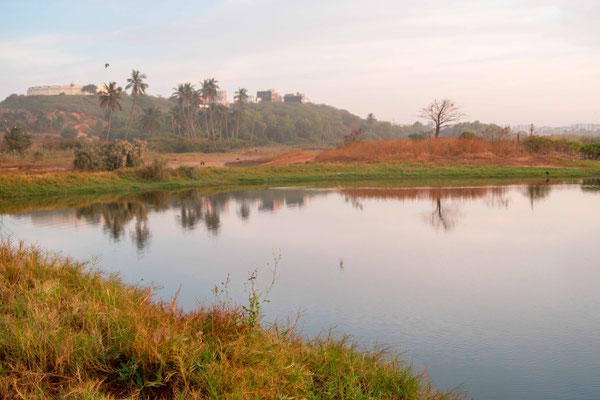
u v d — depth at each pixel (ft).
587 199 71.77
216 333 16.12
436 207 65.82
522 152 151.23
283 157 166.71
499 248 41.09
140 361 13.26
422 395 15.49
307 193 86.22
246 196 82.53
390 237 46.03
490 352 20.71
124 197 83.05
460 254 39.04
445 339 22.03
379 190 89.45
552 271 33.83
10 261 23.43
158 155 214.48
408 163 136.15
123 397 12.07
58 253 37.40
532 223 52.70
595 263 35.88
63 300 17.94
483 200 72.38
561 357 20.16
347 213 61.52
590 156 154.71
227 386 12.55
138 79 297.12
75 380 12.35
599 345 21.40
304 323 23.77
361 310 25.90
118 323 15.38
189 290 28.76
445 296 28.37
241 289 29.32
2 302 17.47
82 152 112.88
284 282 31.14
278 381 13.41
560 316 25.12
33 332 13.87
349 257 38.09
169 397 12.28
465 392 16.99
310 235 47.16
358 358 16.89
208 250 40.50
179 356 13.14
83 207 69.51
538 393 17.11
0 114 517.14
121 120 526.57
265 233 48.32
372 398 13.84
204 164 159.43
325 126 625.41
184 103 424.87
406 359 19.79
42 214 62.44
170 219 57.52
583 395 16.83
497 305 26.86
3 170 111.96
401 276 32.68
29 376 12.14
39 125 501.56
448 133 479.00
